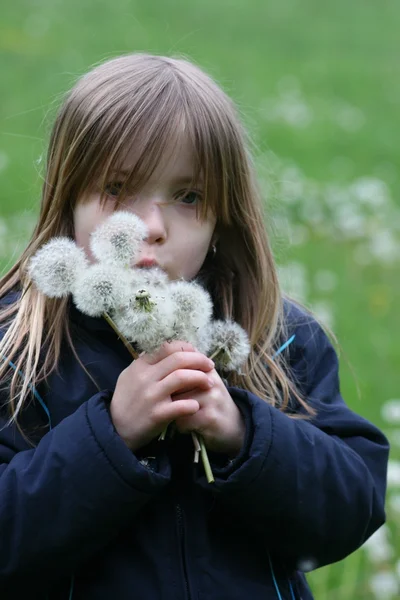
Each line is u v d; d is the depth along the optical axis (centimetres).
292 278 955
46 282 342
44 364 369
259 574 361
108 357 376
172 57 444
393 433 661
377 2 2959
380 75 2256
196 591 347
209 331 367
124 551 353
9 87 1739
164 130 364
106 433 335
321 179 1436
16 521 333
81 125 374
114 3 2527
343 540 369
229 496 345
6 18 2255
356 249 1207
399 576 519
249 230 409
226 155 386
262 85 1997
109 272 336
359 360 875
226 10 2667
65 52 2006
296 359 415
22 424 366
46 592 352
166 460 346
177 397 351
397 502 552
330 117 1848
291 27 2634
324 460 361
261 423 351
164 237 362
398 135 1791
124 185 362
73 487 331
